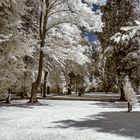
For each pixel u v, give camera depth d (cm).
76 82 4747
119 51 3369
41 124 1289
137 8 3519
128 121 1402
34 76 2914
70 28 3036
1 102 2691
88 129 1155
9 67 1466
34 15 2777
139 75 3191
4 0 1370
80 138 973
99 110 2009
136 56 3078
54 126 1230
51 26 2739
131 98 1909
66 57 2894
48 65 3216
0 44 1427
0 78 1457
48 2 2623
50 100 3262
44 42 2688
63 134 1043
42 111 1905
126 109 2114
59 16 2708
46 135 1021
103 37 3609
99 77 4153
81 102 2977
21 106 2278
